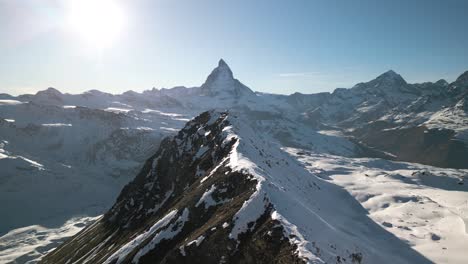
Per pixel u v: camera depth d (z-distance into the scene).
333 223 75.19
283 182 84.19
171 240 69.88
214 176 83.62
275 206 56.56
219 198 71.56
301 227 52.06
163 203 113.44
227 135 112.56
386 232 86.38
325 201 100.31
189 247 58.06
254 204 58.75
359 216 98.38
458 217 95.12
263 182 64.06
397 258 68.75
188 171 115.19
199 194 77.25
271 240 49.22
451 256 70.56
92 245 121.81
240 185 70.12
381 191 128.62
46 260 148.88
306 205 71.19
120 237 110.12
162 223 76.75
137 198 132.50
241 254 51.56
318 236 52.38
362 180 166.75
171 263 57.94
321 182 124.88
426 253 73.00
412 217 99.50
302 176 111.69
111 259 75.19
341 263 47.69
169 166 134.25
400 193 124.50
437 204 110.56
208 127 136.62
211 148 115.88
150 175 141.00
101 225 136.38
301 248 44.44
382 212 105.69
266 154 107.50
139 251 71.38
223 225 57.66
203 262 54.78
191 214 72.88
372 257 59.66
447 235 83.38
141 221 111.62
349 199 117.25
